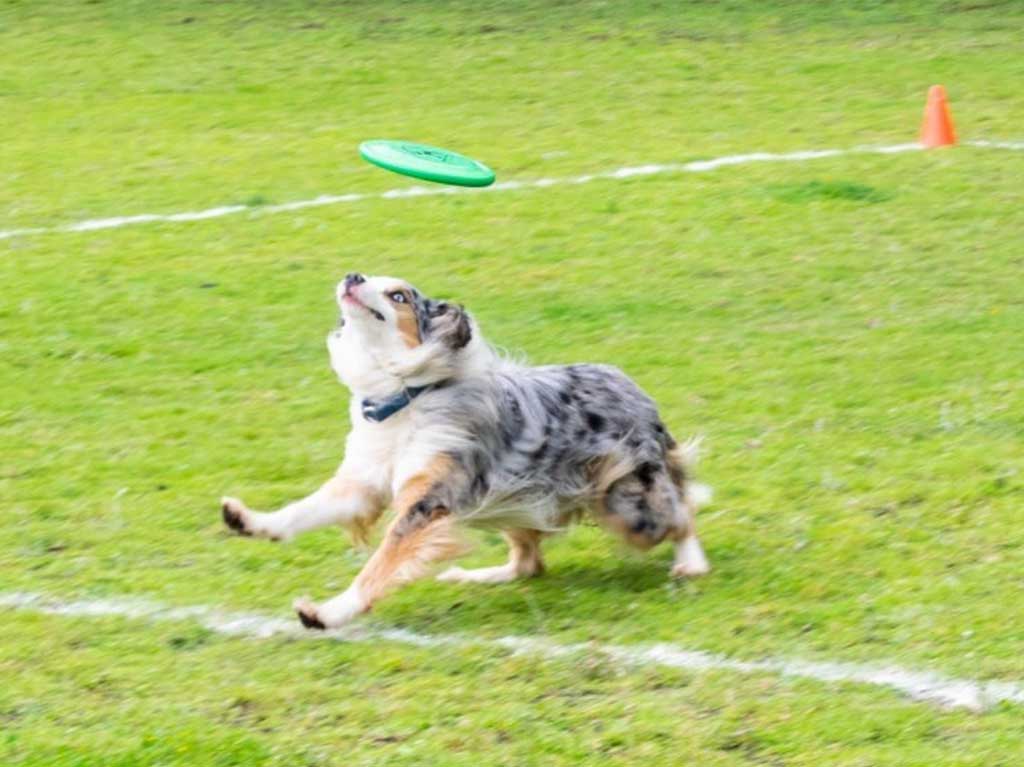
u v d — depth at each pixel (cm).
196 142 2050
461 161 1273
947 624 866
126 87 2334
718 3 2920
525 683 799
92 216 1733
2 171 1905
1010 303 1452
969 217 1700
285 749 726
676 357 1338
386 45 2594
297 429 1200
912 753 723
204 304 1467
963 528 1006
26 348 1359
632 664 823
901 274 1534
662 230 1672
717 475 1106
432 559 870
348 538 955
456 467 884
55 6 2831
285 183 1859
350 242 1645
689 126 2109
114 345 1366
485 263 1582
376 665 822
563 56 2531
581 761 717
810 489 1078
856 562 961
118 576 943
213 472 1120
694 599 914
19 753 717
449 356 890
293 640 859
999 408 1209
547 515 923
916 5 2909
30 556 973
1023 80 2359
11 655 828
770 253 1600
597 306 1460
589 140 2039
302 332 1402
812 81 2370
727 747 731
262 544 998
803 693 787
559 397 927
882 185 1817
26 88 2320
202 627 873
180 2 2888
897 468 1106
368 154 1233
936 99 1994
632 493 932
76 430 1193
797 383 1276
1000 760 717
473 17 2802
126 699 779
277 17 2786
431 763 713
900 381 1274
